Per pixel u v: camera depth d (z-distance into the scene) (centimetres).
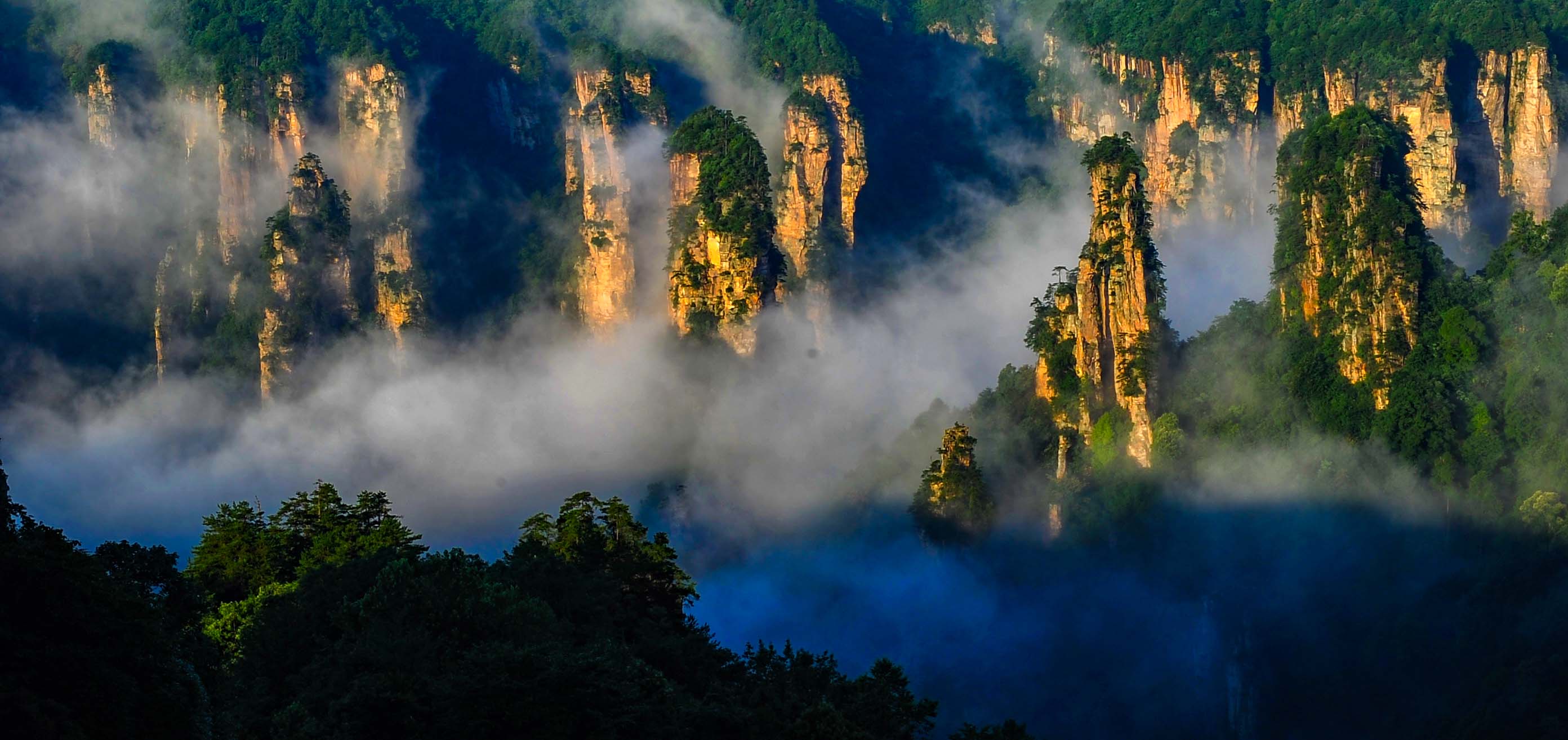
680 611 14825
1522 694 15612
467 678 10650
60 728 8369
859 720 12094
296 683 11794
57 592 8888
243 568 16025
